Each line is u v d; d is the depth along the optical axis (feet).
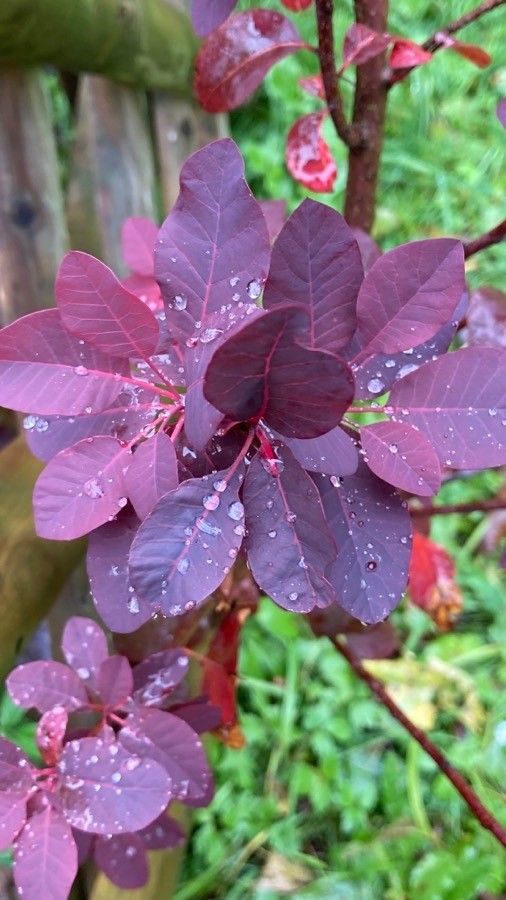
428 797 2.69
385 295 0.79
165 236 0.77
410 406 0.80
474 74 3.90
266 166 3.64
